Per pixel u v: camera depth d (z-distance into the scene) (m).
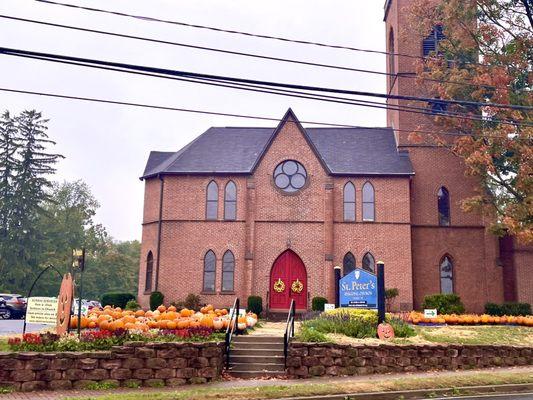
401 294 35.31
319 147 39.25
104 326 19.47
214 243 36.31
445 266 37.16
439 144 34.78
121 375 15.91
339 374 18.12
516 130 30.38
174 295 35.91
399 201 36.56
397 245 36.00
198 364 16.83
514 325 27.34
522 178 29.95
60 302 18.30
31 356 15.16
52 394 14.54
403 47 40.06
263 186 36.75
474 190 35.03
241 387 15.23
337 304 25.58
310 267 35.69
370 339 20.03
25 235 72.25
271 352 18.92
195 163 37.78
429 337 21.58
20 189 73.19
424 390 15.39
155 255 36.78
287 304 35.41
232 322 20.06
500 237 36.66
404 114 39.06
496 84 30.06
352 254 35.97
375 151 38.94
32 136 76.00
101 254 91.50
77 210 89.00
